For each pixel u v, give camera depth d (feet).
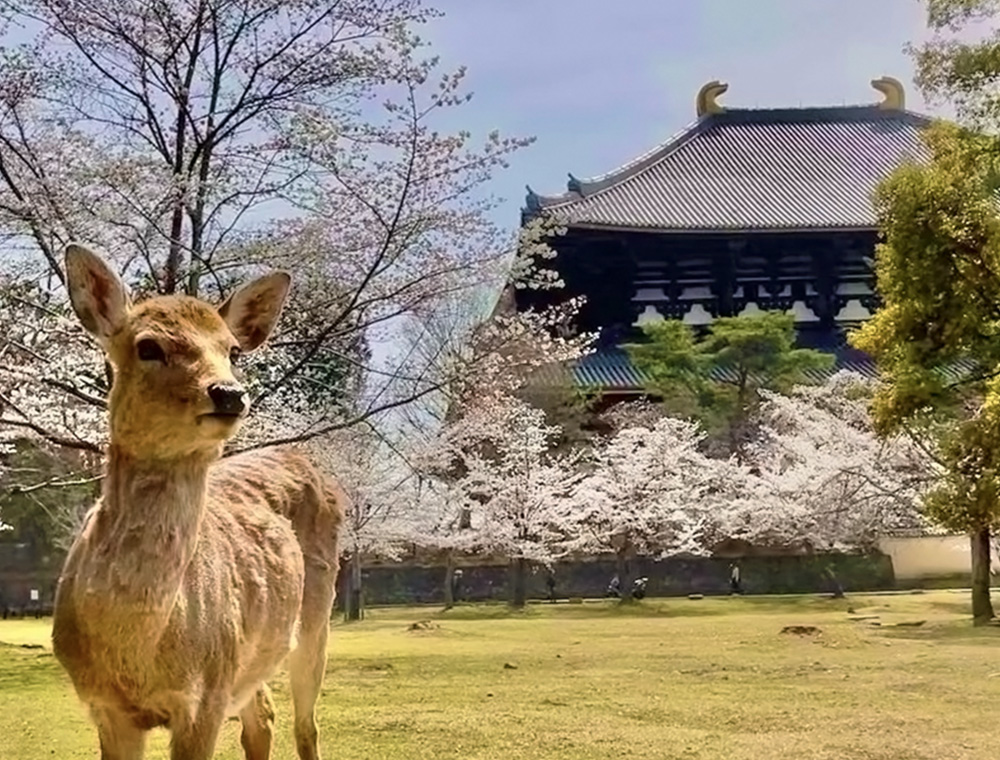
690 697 40.37
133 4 48.08
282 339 48.85
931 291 65.10
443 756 29.50
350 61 49.06
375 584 122.31
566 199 171.53
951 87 66.03
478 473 112.27
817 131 206.28
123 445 16.05
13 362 47.19
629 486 113.19
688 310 173.78
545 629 77.10
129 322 16.28
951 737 31.71
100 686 16.22
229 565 18.04
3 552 114.73
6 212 44.96
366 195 46.78
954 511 65.67
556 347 55.36
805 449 106.63
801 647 59.62
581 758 29.17
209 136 48.91
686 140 205.26
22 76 45.44
